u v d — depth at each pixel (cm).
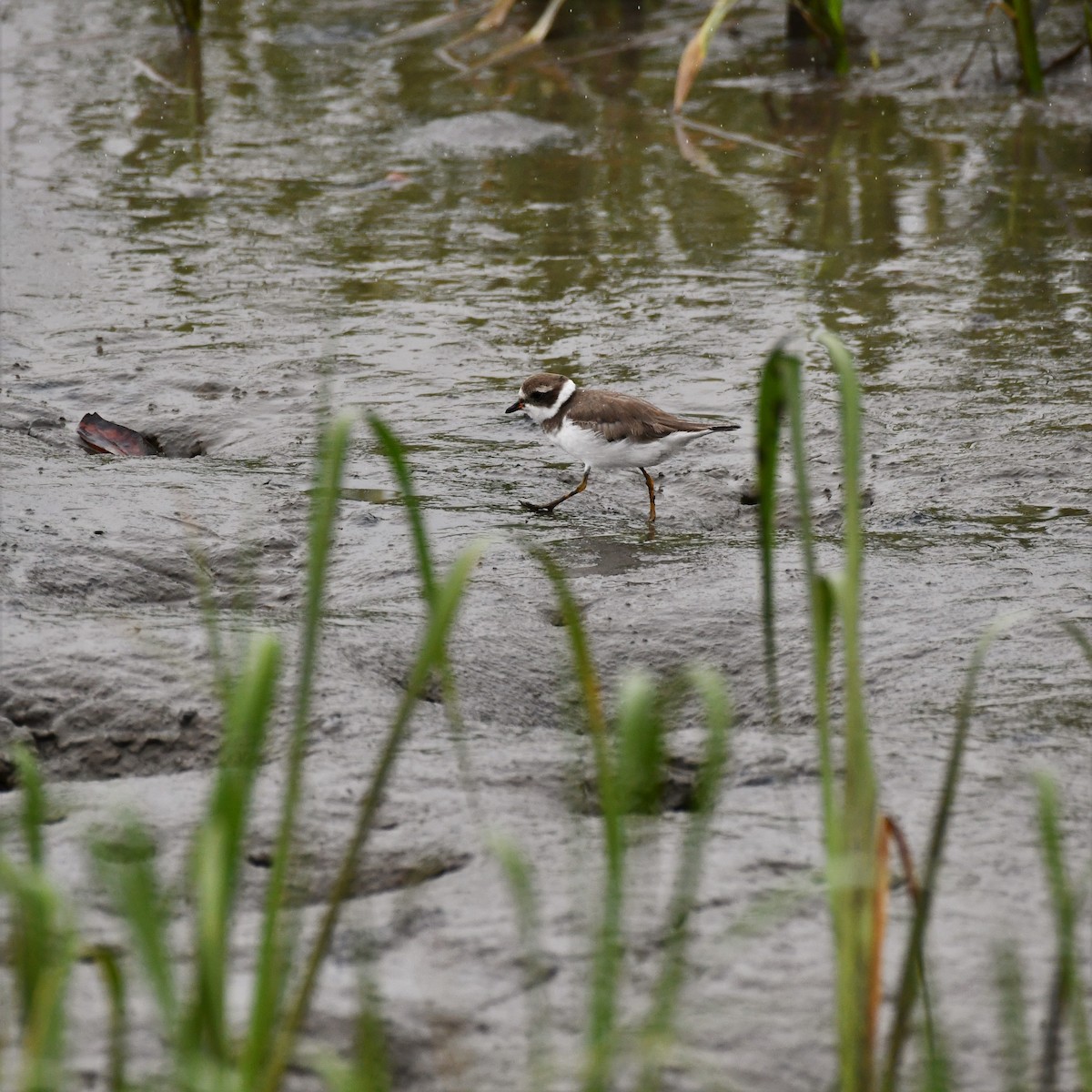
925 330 1661
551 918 655
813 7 2567
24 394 1524
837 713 889
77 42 2856
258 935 657
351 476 1322
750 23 2898
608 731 903
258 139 2372
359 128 2423
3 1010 577
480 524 1205
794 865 697
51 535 1111
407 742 845
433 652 454
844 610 472
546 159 2288
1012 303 1731
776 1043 573
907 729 843
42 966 459
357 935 578
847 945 486
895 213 2038
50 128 2403
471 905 671
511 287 1825
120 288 1823
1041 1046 566
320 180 2203
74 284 1831
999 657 931
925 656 945
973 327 1667
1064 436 1377
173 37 2891
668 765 827
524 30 2902
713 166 2244
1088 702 861
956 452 1358
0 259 1903
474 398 1524
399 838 738
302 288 1823
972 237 1948
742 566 1112
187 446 1442
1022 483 1288
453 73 2688
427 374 1582
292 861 708
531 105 2511
